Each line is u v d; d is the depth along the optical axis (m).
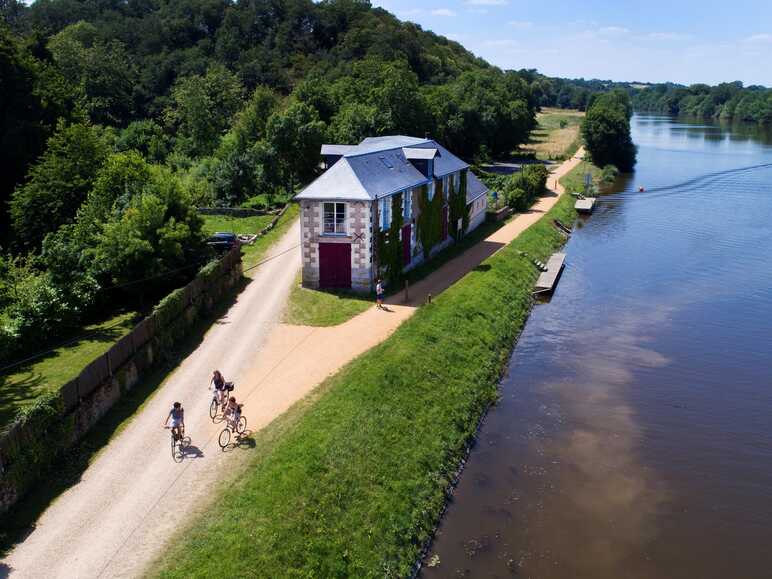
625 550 25.08
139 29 124.81
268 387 32.25
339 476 25.80
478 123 115.56
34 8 131.75
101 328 41.00
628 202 91.25
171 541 21.48
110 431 28.00
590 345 43.78
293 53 129.38
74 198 53.59
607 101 143.38
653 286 55.62
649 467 30.25
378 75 101.94
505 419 34.44
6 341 35.44
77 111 67.88
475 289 47.88
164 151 88.31
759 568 24.28
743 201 89.88
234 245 49.41
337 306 43.16
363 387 31.83
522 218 75.06
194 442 27.31
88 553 20.88
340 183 44.19
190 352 36.19
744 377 39.00
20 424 23.52
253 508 23.03
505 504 27.66
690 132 192.88
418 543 25.08
